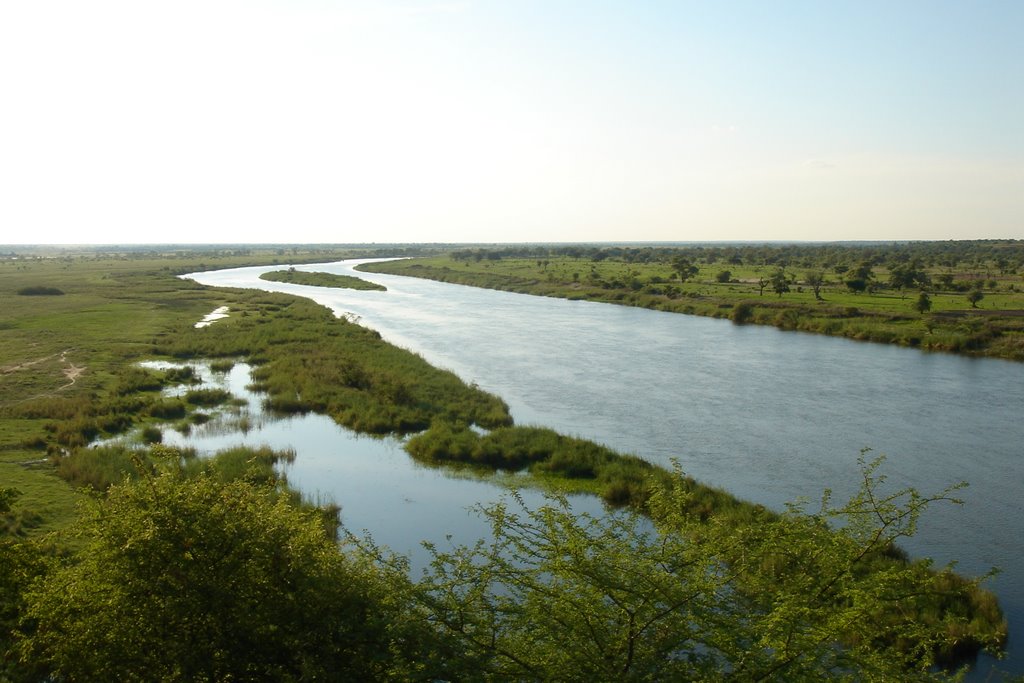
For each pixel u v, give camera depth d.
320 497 28.55
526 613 11.53
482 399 43.03
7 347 58.22
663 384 49.53
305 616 11.91
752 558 11.91
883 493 28.88
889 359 60.00
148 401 41.53
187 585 11.80
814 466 32.28
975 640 17.84
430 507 27.78
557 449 33.12
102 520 12.59
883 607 11.73
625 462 31.58
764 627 10.26
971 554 23.41
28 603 13.00
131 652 11.56
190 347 59.06
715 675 9.94
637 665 10.57
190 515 12.48
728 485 29.80
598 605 11.21
